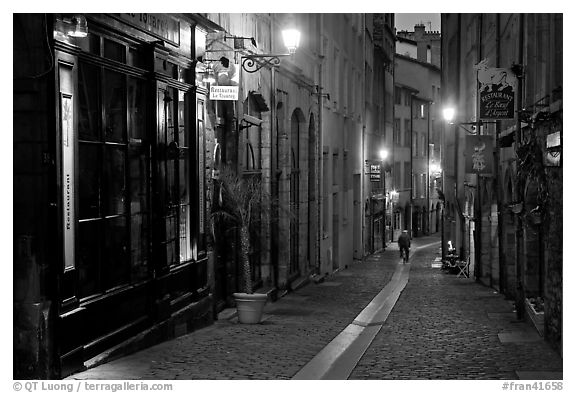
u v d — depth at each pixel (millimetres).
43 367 10805
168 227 15477
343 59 39312
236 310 19844
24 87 10719
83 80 12117
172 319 15391
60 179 11078
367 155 49938
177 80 15672
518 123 19516
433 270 40312
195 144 16703
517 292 20188
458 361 13914
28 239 10758
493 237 28875
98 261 12609
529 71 19016
